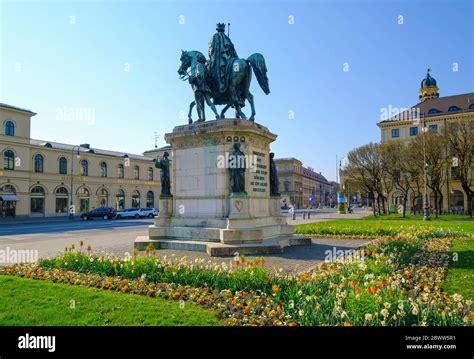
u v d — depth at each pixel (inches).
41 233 1021.8
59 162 2345.0
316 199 6205.7
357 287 239.5
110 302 274.5
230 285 301.9
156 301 279.6
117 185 2721.5
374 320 209.6
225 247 494.6
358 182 2146.9
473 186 2432.3
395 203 2792.8
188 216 605.9
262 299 271.6
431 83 3208.7
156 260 366.9
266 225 609.0
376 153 2025.1
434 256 460.4
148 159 3016.7
